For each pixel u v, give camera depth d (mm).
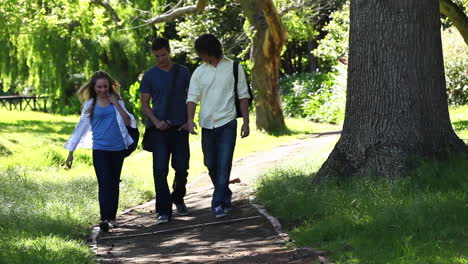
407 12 10820
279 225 10008
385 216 8586
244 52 41625
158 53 11320
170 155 11945
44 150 22125
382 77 10906
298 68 62281
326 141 23797
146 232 10883
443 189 9742
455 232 7977
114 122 11258
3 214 11023
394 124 10836
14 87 60312
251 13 29719
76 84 50781
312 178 11805
